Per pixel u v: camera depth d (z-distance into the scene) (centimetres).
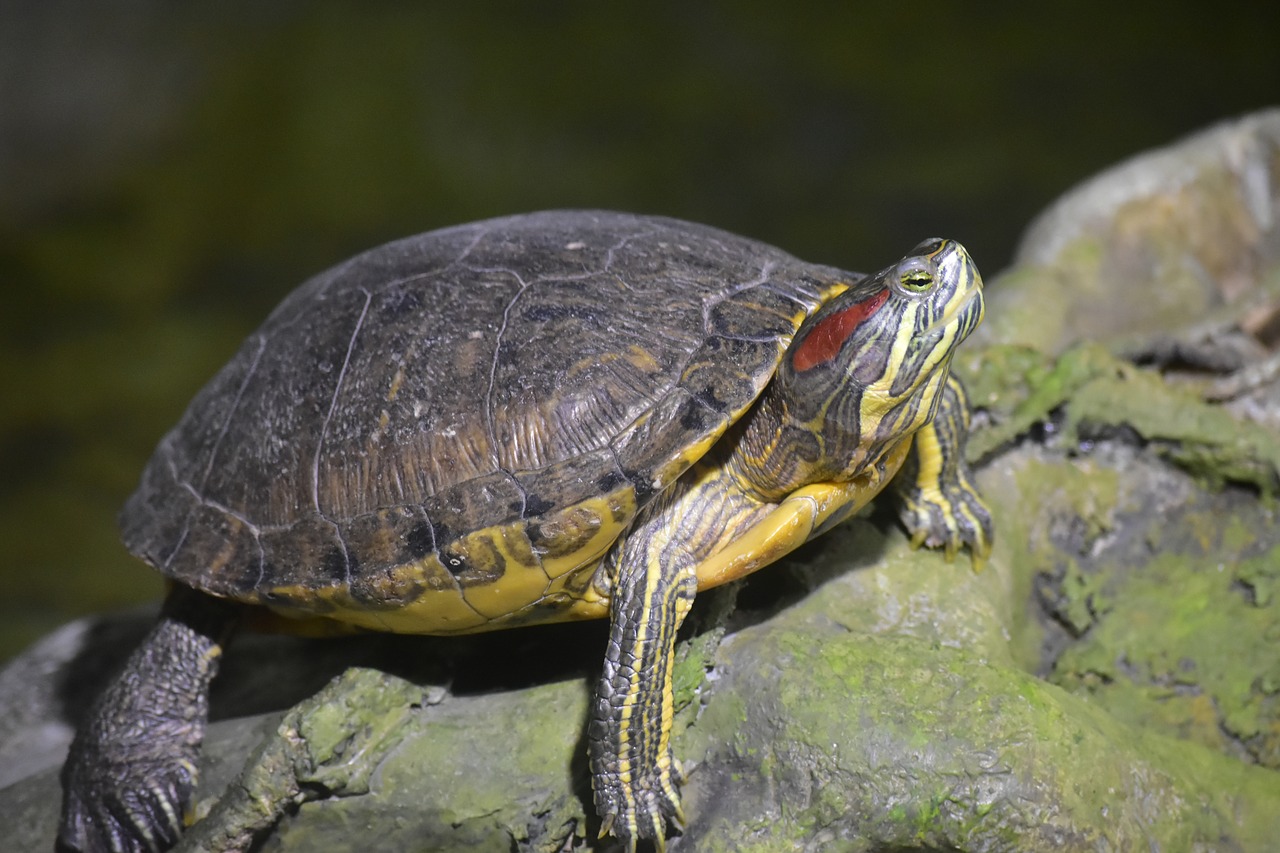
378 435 495
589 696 516
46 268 2139
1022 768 451
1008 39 2412
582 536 462
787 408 480
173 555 530
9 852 559
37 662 770
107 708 558
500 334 498
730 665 505
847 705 473
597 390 476
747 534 493
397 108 2403
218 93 2444
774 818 472
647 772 469
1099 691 579
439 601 482
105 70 2467
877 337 452
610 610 488
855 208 2047
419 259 549
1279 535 617
